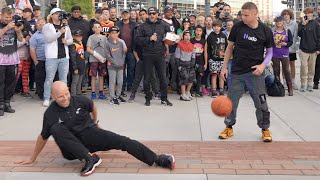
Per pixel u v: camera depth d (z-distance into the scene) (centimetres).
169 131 704
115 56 925
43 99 974
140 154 500
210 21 1043
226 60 637
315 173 482
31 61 1045
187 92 991
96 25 977
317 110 860
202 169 498
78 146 487
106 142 500
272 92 1018
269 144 617
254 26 602
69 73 976
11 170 501
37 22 962
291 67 1114
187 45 958
